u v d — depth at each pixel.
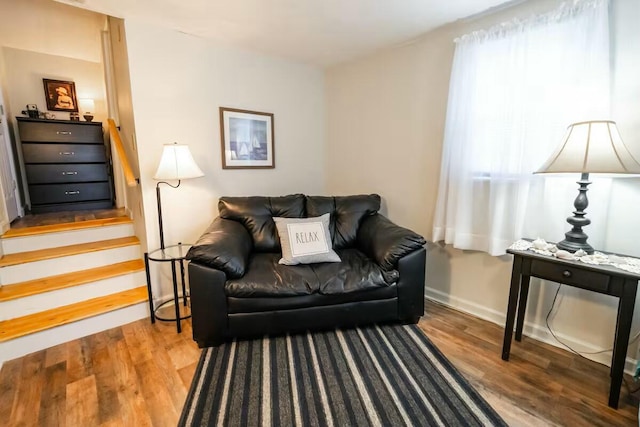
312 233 2.35
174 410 1.44
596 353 1.80
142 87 2.29
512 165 1.98
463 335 2.06
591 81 1.64
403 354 1.83
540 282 2.00
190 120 2.56
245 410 1.42
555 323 1.96
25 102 3.97
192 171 2.21
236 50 2.76
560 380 1.63
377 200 2.84
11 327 1.89
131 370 1.72
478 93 2.11
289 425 1.34
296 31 2.38
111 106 3.16
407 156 2.73
